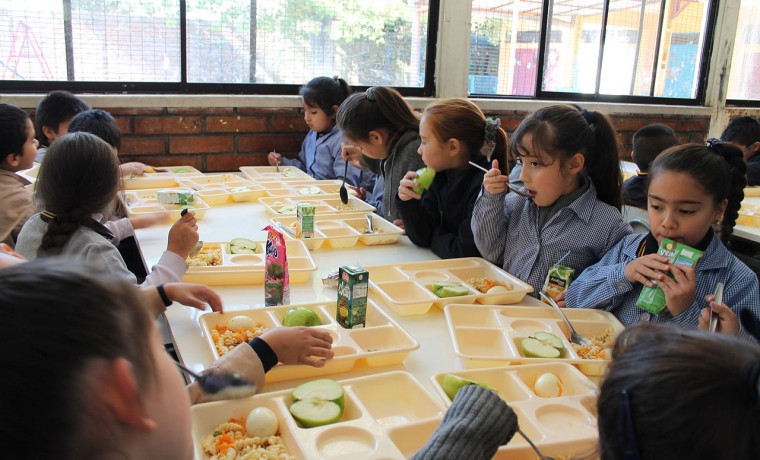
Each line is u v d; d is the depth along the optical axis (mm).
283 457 919
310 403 1042
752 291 1366
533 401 1102
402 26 3842
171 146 3410
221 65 3502
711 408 561
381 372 1237
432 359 1302
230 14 3443
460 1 3873
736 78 4980
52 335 457
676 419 569
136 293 554
